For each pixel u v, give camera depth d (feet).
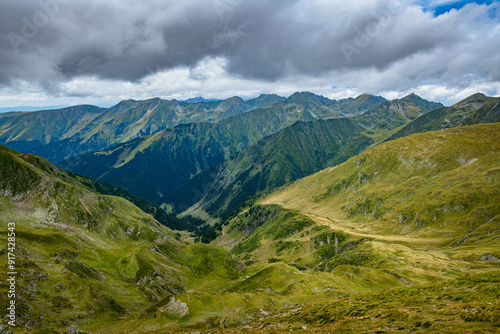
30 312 306.55
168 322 330.13
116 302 424.87
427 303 199.00
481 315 145.59
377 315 187.11
